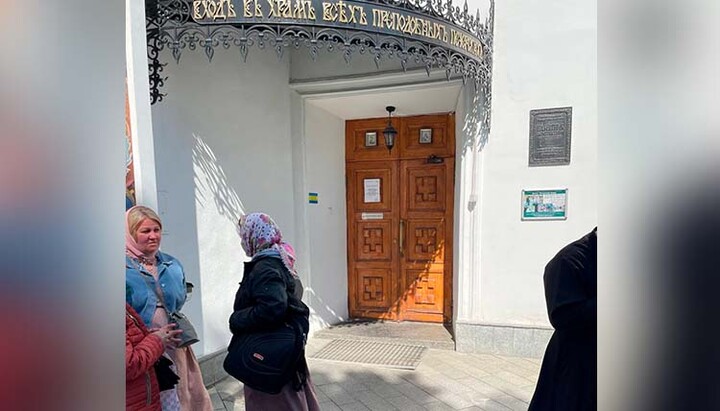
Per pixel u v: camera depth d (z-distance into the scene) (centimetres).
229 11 261
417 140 559
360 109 530
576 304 163
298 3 268
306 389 239
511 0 410
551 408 173
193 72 356
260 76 434
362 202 584
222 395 344
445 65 354
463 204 438
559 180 406
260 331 217
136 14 226
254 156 425
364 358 427
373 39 292
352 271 587
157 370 179
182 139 345
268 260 225
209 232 371
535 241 414
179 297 214
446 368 396
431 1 320
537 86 407
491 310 430
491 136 421
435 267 555
